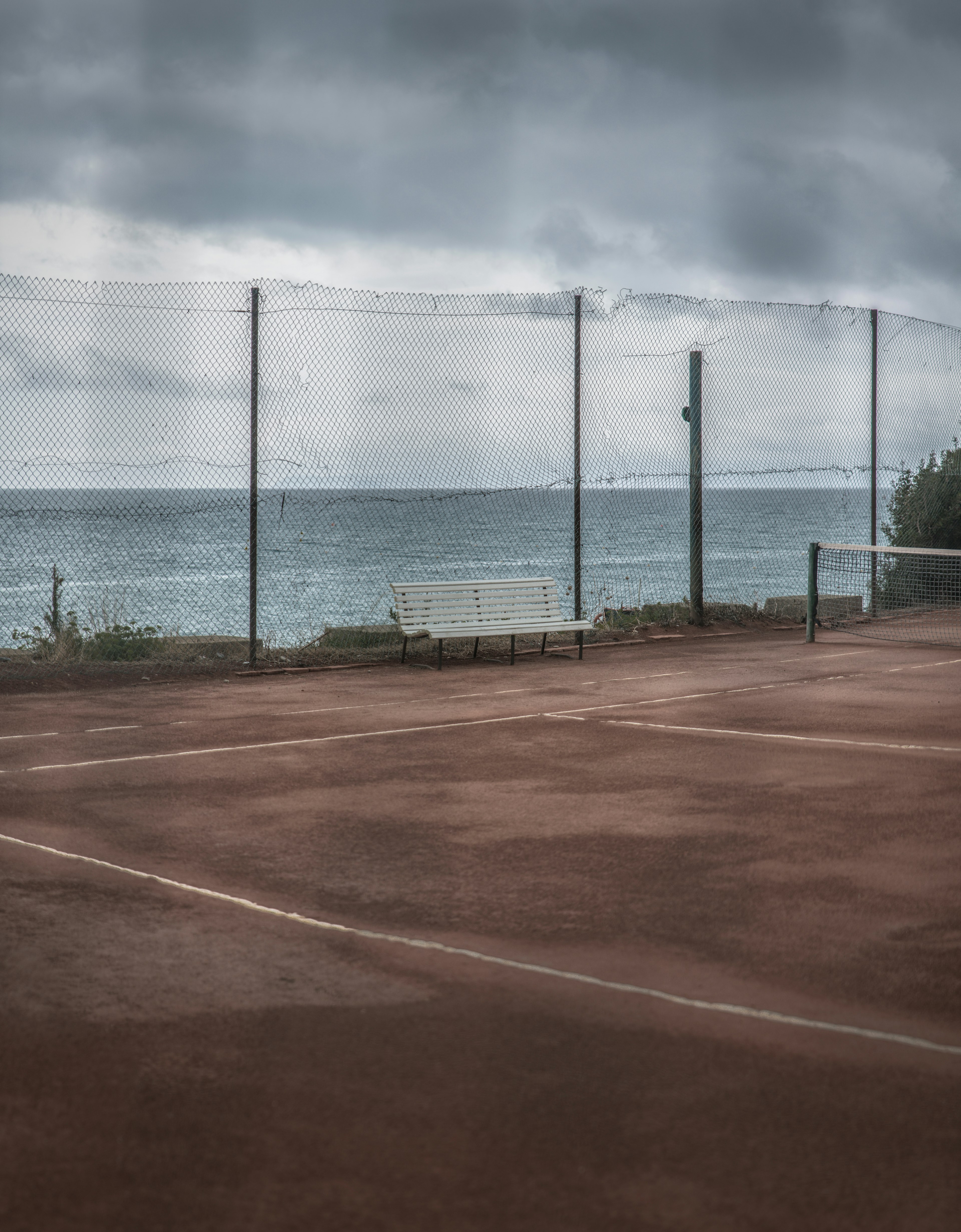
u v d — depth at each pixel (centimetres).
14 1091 357
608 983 436
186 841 623
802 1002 418
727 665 1316
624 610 1700
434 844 617
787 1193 302
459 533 7588
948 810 679
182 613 3316
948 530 1947
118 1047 385
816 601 1537
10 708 1040
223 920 504
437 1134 331
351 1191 305
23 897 533
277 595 3988
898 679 1207
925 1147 322
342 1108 346
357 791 732
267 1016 408
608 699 1085
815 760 813
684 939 480
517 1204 298
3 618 3142
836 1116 339
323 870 573
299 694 1120
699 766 798
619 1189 304
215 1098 352
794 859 587
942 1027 397
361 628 1497
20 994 427
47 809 688
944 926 492
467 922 502
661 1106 345
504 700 1080
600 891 540
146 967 452
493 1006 416
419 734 914
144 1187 308
